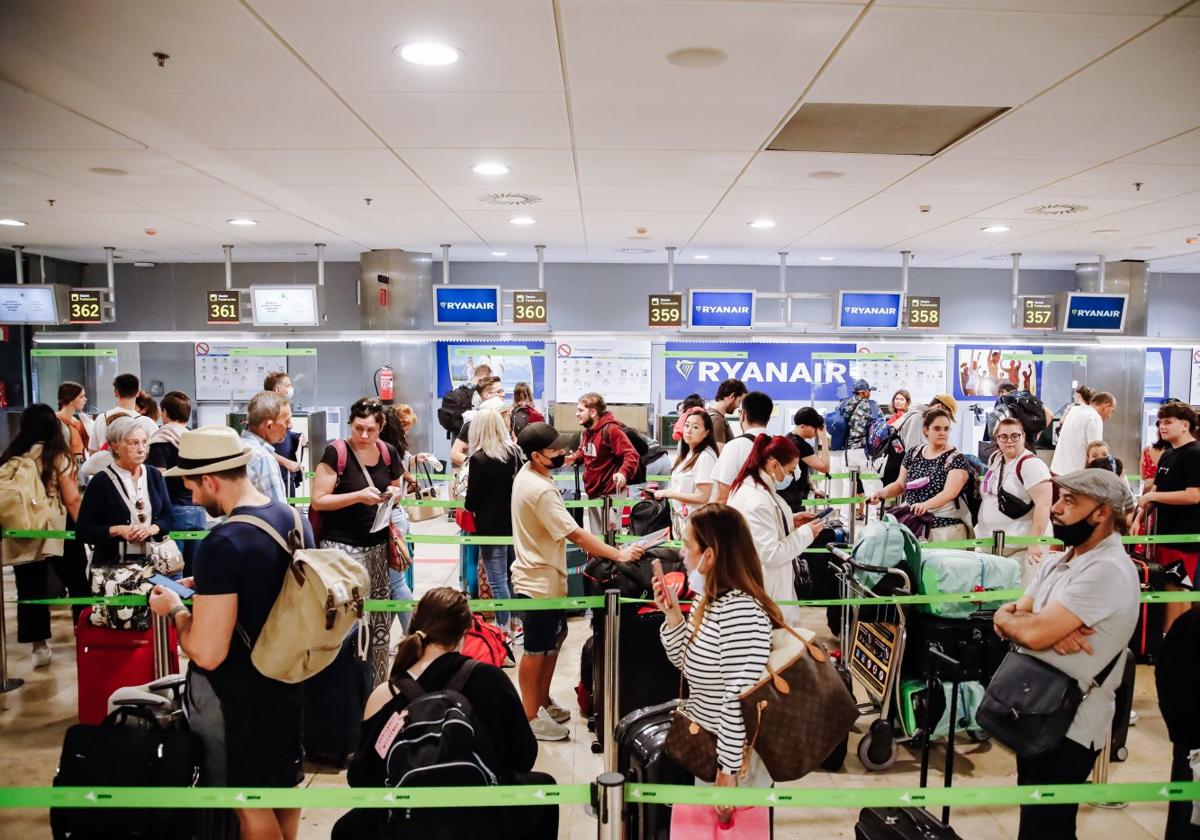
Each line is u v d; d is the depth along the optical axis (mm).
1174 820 2555
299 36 3447
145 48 3582
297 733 2730
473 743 2201
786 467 3873
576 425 10953
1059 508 2619
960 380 12430
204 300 12609
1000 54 3611
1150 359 13000
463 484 6621
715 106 4410
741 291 9633
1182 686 2492
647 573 3975
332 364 12711
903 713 3959
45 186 6590
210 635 2479
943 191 6668
